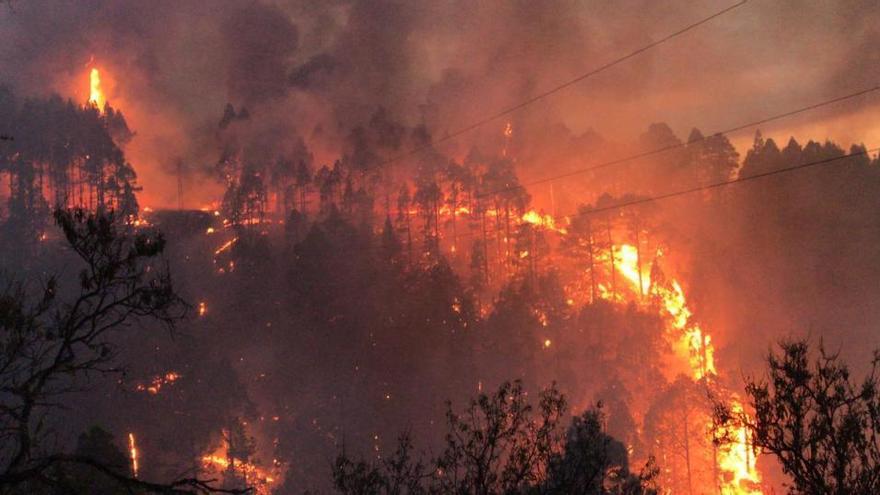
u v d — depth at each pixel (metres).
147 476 75.31
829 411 11.27
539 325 118.81
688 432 74.81
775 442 11.52
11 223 140.25
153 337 94.06
